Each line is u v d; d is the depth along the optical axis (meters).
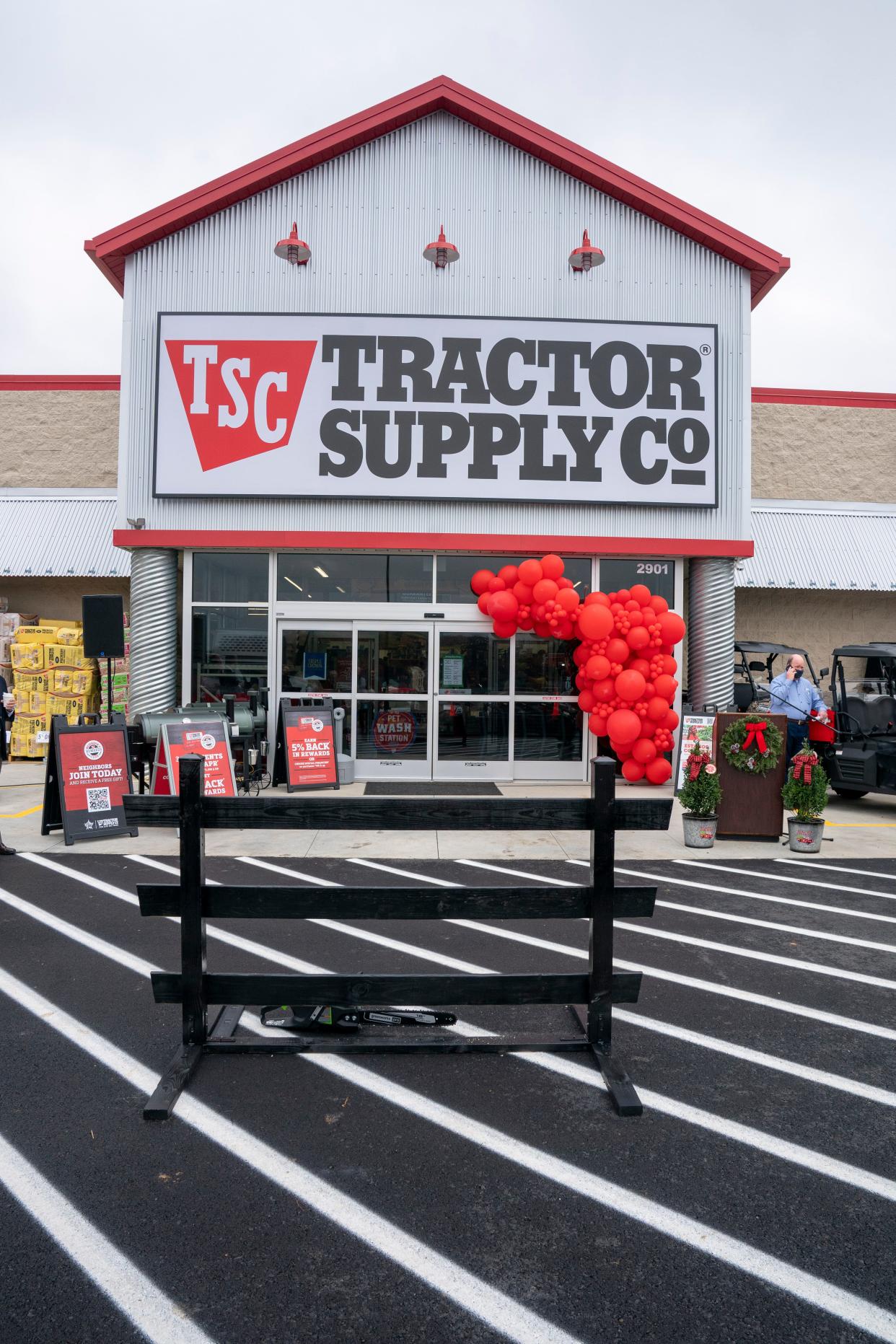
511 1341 2.17
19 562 14.09
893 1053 3.85
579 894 3.79
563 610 10.20
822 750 10.58
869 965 4.98
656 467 11.38
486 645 11.76
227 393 11.16
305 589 11.62
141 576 11.30
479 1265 2.45
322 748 10.68
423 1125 3.21
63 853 7.72
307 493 11.13
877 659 11.48
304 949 5.18
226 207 11.34
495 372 11.27
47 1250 2.50
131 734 9.33
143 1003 4.31
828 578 14.52
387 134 11.44
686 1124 3.23
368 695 11.65
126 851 7.80
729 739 8.54
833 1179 2.89
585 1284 2.38
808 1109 3.36
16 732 13.60
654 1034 4.04
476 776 11.73
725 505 11.52
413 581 11.71
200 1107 3.32
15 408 15.36
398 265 11.40
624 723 9.90
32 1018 4.13
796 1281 2.40
